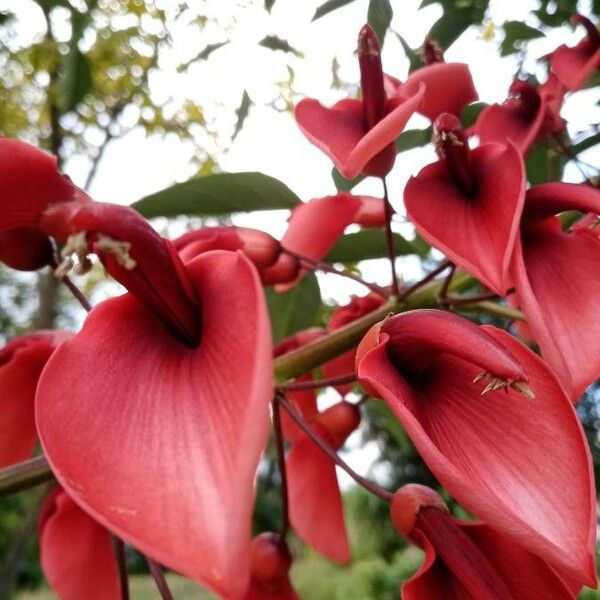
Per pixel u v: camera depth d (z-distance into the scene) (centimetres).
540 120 16
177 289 10
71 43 31
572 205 13
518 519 9
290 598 15
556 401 10
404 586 11
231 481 8
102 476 8
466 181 13
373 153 11
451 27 22
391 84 16
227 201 19
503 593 11
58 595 17
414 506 12
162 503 8
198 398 9
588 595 38
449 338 10
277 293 23
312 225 19
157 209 19
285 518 16
